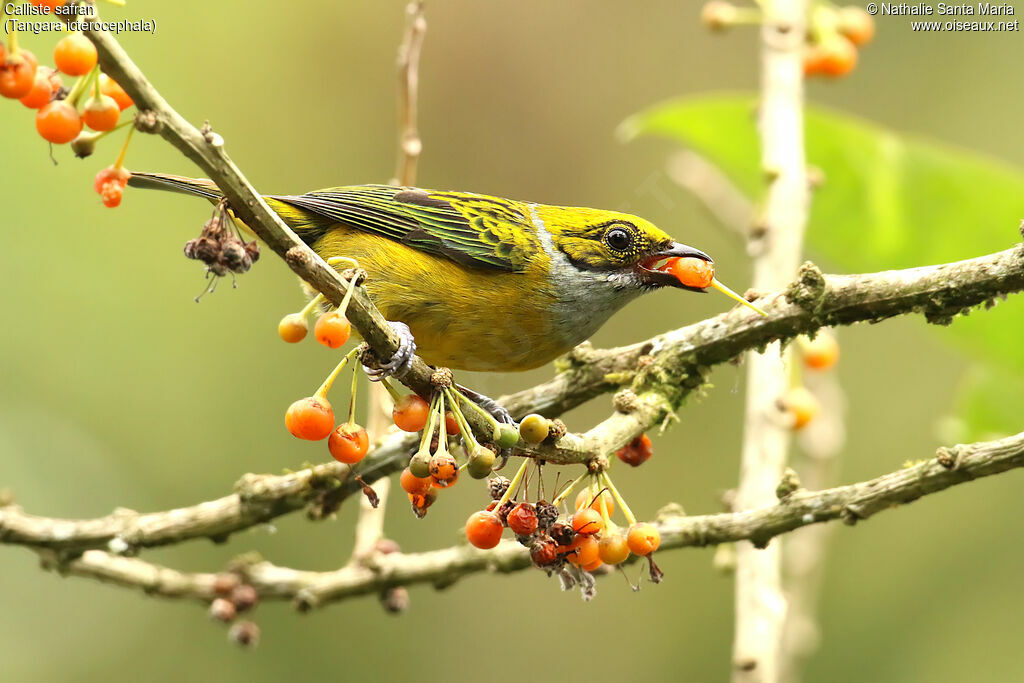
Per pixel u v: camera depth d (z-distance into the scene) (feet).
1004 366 29.66
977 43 45.21
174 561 40.37
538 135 47.42
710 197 30.30
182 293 43.52
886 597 41.60
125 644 41.27
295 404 16.92
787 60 27.55
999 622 40.19
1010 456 17.83
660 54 47.70
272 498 23.41
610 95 47.01
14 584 41.63
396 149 46.83
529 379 44.04
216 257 15.89
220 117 45.65
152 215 43.73
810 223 31.37
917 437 42.96
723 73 47.70
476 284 26.04
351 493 23.57
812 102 45.47
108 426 41.22
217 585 24.59
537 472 18.22
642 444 21.81
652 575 17.25
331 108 46.96
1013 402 30.63
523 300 26.21
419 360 17.47
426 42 47.50
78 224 42.83
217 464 41.81
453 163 46.88
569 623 42.55
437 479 16.65
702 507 43.37
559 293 26.53
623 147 46.83
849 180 30.45
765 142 26.76
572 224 27.30
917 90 45.14
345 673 40.65
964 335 29.55
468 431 16.83
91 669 40.47
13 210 41.98
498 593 42.91
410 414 17.83
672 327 44.73
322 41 47.16
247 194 16.05
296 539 41.27
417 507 17.75
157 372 42.34
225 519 23.65
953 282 19.54
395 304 26.04
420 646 41.65
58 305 41.73
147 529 23.63
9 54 14.02
